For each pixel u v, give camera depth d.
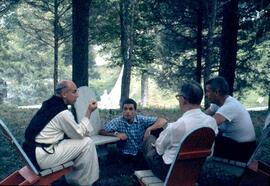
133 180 5.54
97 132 6.40
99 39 19.03
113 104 38.03
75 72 11.44
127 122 6.26
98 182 5.46
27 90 36.53
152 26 19.16
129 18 14.85
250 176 4.57
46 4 20.53
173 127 4.18
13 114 12.74
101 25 19.25
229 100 5.18
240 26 15.84
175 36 20.17
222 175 5.45
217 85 5.13
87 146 4.88
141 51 19.05
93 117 6.37
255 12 15.29
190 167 4.04
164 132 4.29
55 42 20.55
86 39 11.41
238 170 5.03
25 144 4.76
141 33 18.84
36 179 4.30
